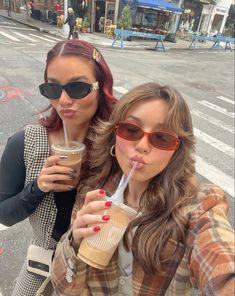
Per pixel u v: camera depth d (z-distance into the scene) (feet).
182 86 35.70
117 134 3.95
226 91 36.60
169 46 74.54
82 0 76.64
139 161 3.82
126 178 4.05
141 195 4.07
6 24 73.00
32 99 23.50
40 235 5.49
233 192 15.16
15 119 19.63
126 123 3.85
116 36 61.00
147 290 4.03
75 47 4.67
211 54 72.90
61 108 4.76
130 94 3.88
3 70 30.22
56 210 5.18
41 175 4.57
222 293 2.94
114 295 4.41
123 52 55.21
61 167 4.46
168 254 3.81
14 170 5.21
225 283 2.98
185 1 89.92
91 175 4.82
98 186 4.66
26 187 4.91
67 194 5.08
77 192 4.80
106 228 3.76
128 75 36.14
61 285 4.30
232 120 26.07
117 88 30.25
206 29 101.24
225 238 3.37
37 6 87.40
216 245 3.33
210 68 51.01
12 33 58.49
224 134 22.63
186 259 3.74
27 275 5.84
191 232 3.71
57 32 68.59
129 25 70.13
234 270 3.02
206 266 3.28
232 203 14.20
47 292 5.66
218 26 106.11
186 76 41.45
